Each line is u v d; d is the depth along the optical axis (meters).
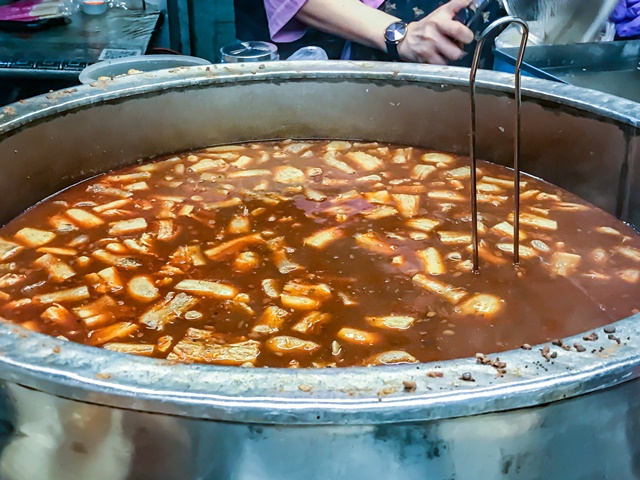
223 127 1.75
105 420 0.67
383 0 2.35
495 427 0.65
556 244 1.30
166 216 1.39
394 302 1.09
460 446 0.66
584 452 0.70
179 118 1.69
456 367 0.67
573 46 2.26
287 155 1.71
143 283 1.13
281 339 0.98
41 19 2.84
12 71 2.43
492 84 1.58
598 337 0.71
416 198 1.46
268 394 0.63
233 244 1.27
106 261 1.23
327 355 0.96
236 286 1.14
